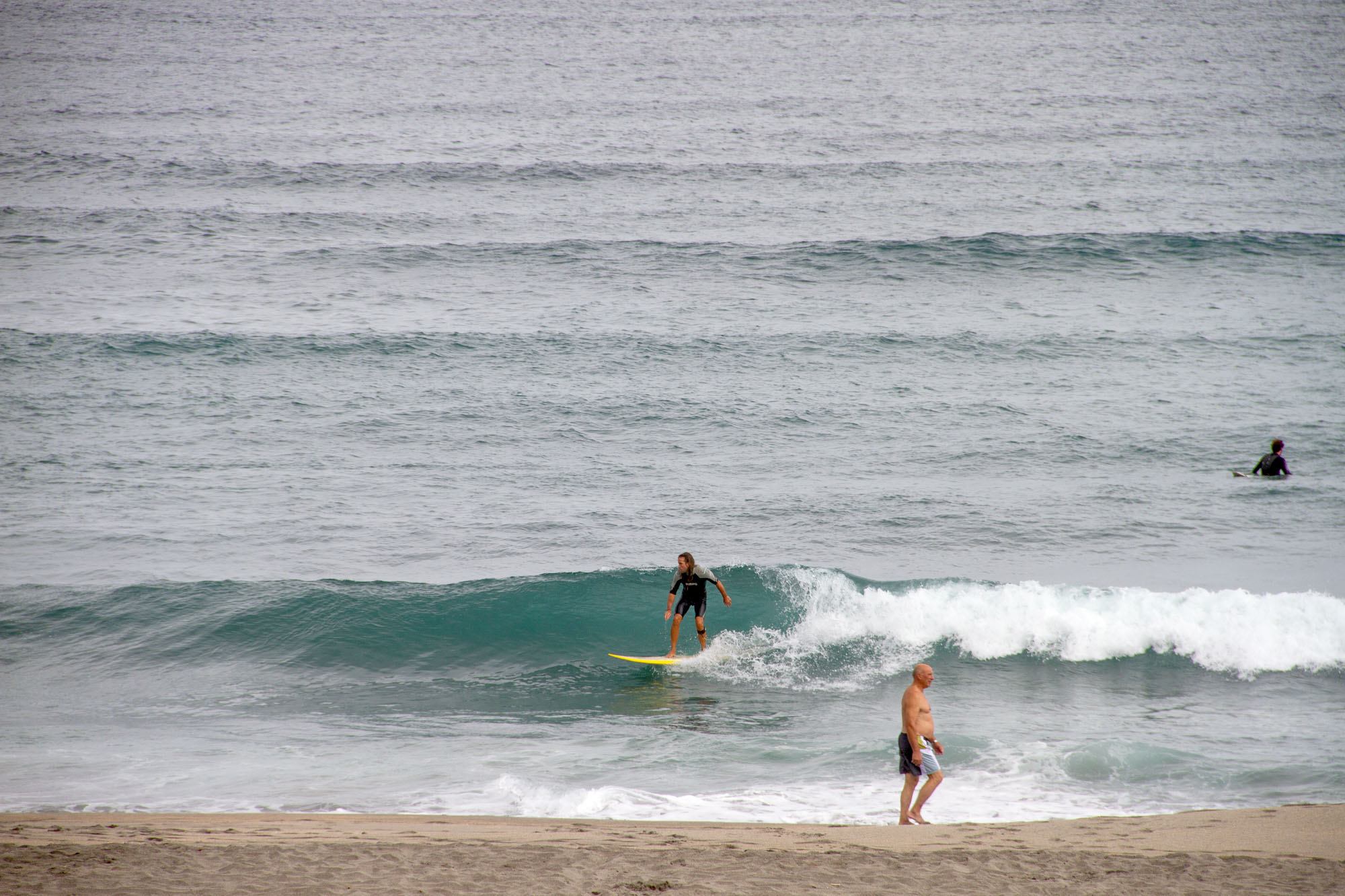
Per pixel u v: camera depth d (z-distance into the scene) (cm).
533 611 4572
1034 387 8012
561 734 3394
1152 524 5706
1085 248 11356
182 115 17912
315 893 1777
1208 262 10981
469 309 9794
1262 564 5131
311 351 8600
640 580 4819
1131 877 1920
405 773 3003
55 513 5769
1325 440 6956
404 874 1894
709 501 6091
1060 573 5072
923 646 4316
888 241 11656
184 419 7294
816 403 7738
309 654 4231
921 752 2539
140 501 5978
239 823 2416
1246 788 2828
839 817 2620
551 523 5753
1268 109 18162
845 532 5631
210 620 4453
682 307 9856
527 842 2173
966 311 9744
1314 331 9075
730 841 2212
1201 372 8269
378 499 6075
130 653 4222
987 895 1816
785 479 6431
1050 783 2880
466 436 7106
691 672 4100
